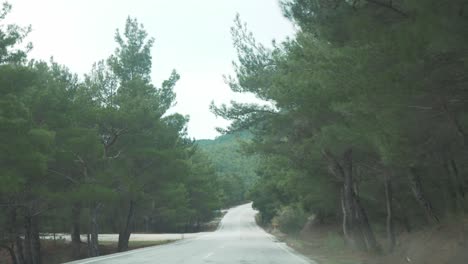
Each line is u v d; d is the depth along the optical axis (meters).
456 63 8.02
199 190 89.50
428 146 10.97
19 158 23.66
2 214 32.81
